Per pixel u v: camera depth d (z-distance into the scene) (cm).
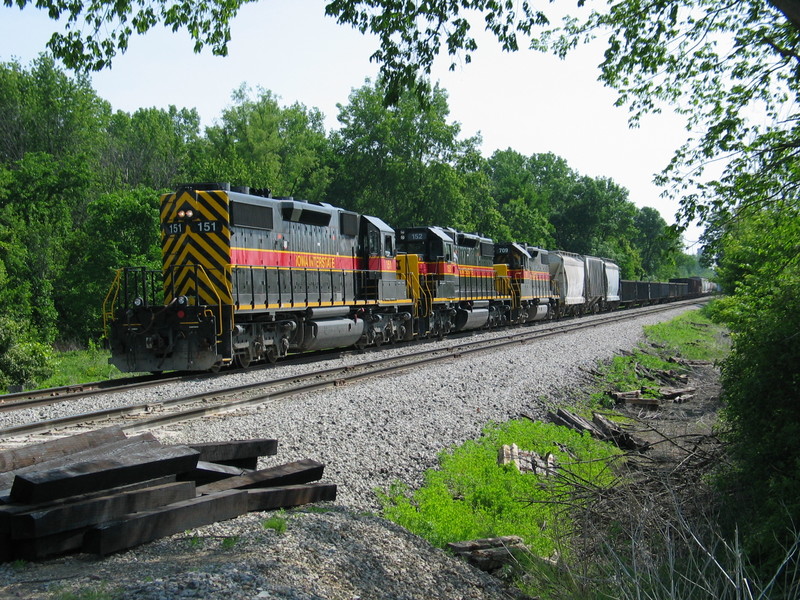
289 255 1945
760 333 911
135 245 3384
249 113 6250
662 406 1752
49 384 1891
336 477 841
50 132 4978
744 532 781
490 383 1633
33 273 3356
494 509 867
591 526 827
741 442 910
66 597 416
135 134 6438
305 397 1341
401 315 2609
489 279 3438
